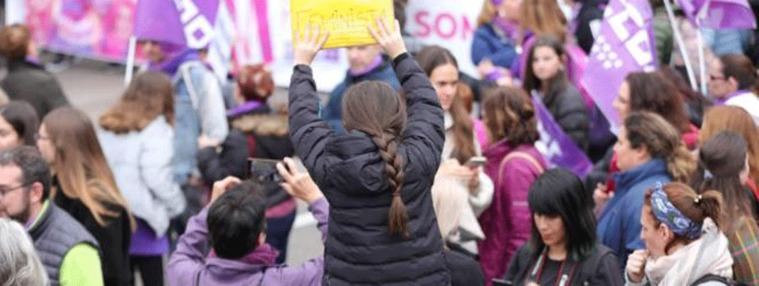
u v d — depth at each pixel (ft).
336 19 17.13
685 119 25.46
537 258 20.26
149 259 28.25
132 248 27.94
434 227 16.63
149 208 27.76
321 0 17.08
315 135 16.42
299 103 16.72
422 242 16.34
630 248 21.43
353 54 30.35
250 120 28.30
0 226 15.80
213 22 28.40
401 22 35.70
